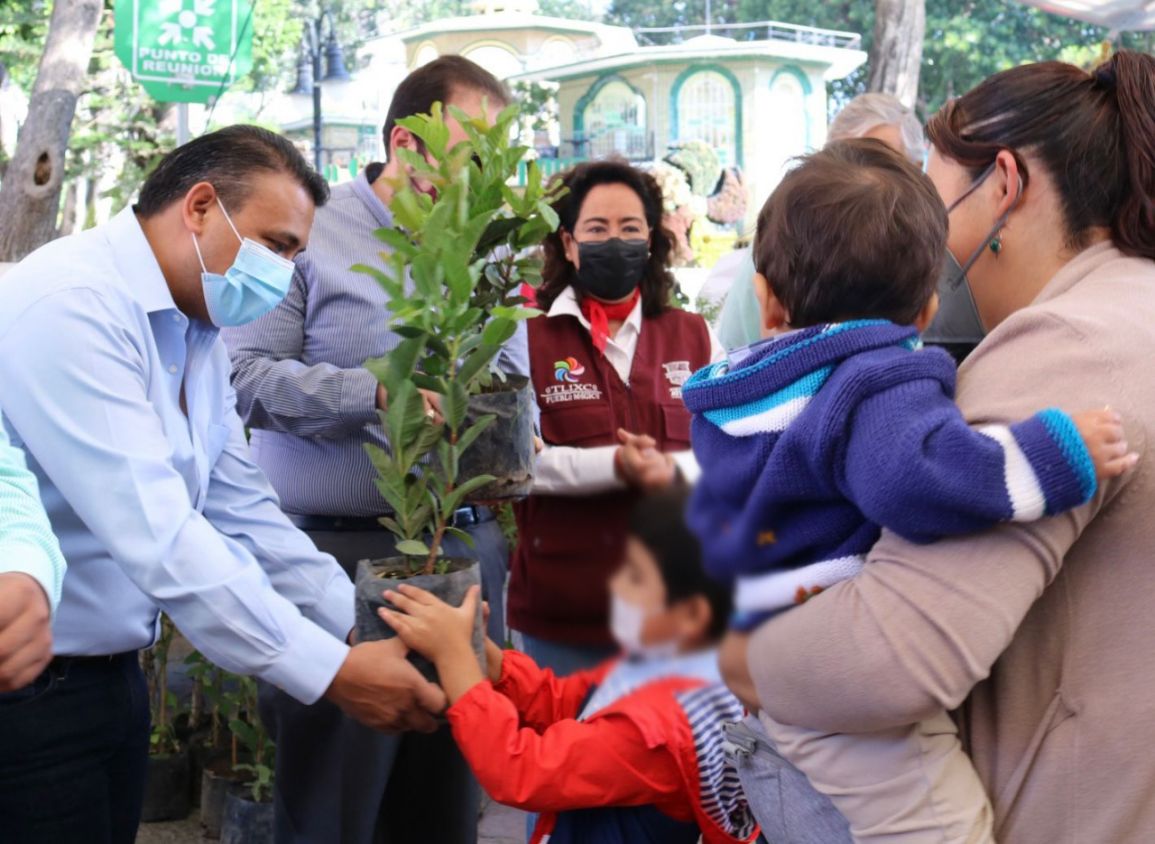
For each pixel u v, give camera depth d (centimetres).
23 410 196
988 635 134
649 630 184
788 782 161
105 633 213
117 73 1531
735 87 2269
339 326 280
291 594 239
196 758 407
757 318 320
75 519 209
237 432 246
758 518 154
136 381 204
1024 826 144
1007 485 131
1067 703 142
